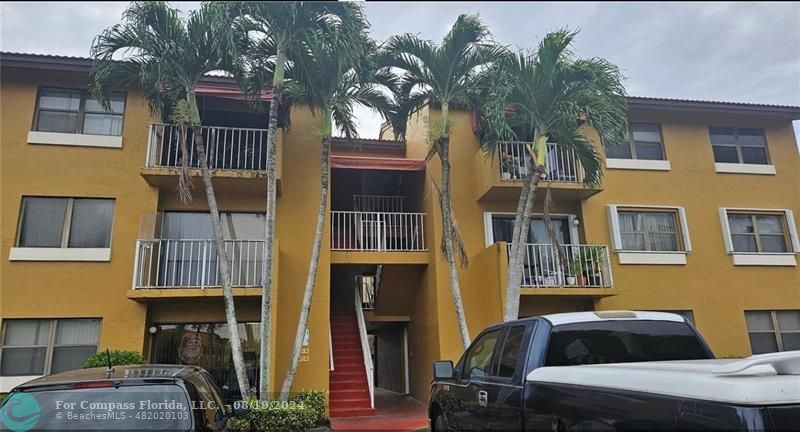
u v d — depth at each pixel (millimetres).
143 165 11953
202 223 12320
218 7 9258
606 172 14211
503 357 4801
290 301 12078
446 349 12406
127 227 11594
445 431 6133
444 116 10820
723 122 15281
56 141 11672
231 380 11523
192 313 11625
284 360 11688
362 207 15602
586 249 12891
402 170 13938
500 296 11727
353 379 12859
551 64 9742
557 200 13914
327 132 10562
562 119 10016
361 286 15922
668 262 13859
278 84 9961
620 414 2902
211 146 12188
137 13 9328
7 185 11266
